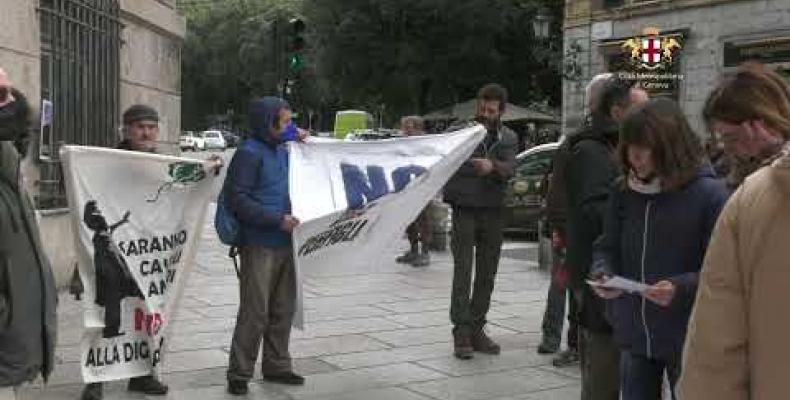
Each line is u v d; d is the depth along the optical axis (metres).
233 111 75.81
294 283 5.64
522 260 11.97
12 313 3.66
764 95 2.41
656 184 3.37
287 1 63.84
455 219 6.30
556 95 34.97
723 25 22.08
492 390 5.57
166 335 5.34
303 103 56.28
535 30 28.83
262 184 5.39
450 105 34.41
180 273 5.39
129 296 5.20
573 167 4.05
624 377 3.61
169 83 11.83
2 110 3.62
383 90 35.94
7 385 3.66
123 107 10.08
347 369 6.02
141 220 5.21
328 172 5.77
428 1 32.16
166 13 11.38
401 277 9.98
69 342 6.52
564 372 6.00
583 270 3.99
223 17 68.88
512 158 6.36
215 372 5.87
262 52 60.81
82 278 5.07
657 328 3.37
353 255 6.00
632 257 3.45
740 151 2.53
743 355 2.12
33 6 7.71
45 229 7.96
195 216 5.42
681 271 3.32
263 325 5.41
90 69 8.98
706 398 2.15
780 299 2.02
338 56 35.28
